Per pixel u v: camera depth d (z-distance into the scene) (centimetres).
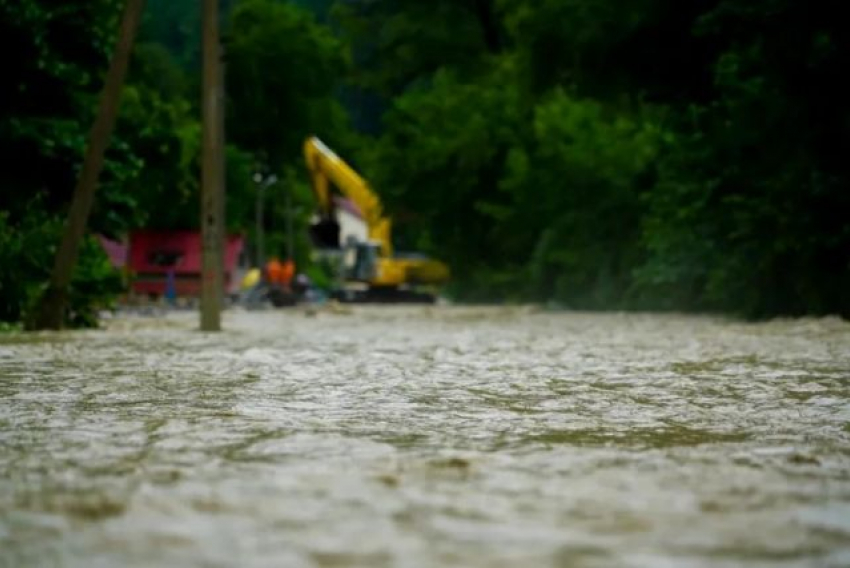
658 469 1397
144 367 3155
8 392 2397
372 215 16350
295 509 1129
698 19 6844
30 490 1234
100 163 5491
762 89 6594
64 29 6022
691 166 7412
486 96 14925
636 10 8606
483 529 1041
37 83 5941
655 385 2642
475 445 1638
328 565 914
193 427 1814
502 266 14662
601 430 1831
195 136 13038
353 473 1354
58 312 5556
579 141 11344
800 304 7162
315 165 16912
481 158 14662
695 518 1094
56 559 933
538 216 12606
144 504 1153
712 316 8094
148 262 13800
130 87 8581
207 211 5944
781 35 6412
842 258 6450
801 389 2536
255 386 2573
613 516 1102
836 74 6334
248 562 923
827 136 6462
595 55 9031
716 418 2003
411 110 15325
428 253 15925
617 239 11012
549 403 2245
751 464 1446
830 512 1124
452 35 19088
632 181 10475
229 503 1159
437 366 3262
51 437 1686
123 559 932
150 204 12012
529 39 9394
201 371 3014
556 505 1155
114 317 8244
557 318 8056
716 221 7569
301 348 4197
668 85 8962
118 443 1622
